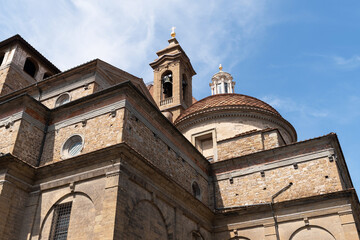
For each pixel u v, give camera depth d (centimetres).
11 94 2575
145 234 1712
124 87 1898
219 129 2981
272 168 2400
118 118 1823
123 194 1609
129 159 1712
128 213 1616
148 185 1825
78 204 1672
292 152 2388
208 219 2356
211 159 2916
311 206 2130
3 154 1781
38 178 1820
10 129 1908
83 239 1564
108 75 2552
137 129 1911
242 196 2416
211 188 2552
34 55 3238
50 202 1728
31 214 1723
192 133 3070
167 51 5212
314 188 2205
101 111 1911
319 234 2053
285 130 3158
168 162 2133
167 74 5053
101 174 1673
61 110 2042
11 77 2941
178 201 2066
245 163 2523
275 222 2189
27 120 1927
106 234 1488
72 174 1752
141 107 2012
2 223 1614
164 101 4672
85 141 1856
